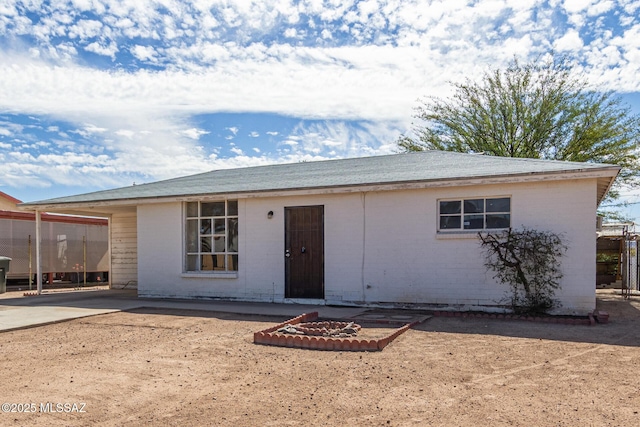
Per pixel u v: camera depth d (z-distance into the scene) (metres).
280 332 8.26
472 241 10.66
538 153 28.08
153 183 17.97
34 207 15.35
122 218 18.64
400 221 11.33
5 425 4.39
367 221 11.66
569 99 27.28
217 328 9.11
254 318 10.22
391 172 12.50
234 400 5.04
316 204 12.23
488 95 29.42
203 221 13.78
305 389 5.37
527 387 5.29
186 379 5.80
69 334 8.74
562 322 9.30
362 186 11.23
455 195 10.80
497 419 4.39
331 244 12.02
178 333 8.68
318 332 8.23
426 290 11.04
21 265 19.11
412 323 9.02
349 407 4.78
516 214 10.25
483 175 10.09
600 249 18.30
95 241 22.03
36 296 15.13
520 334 8.23
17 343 8.00
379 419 4.46
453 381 5.55
